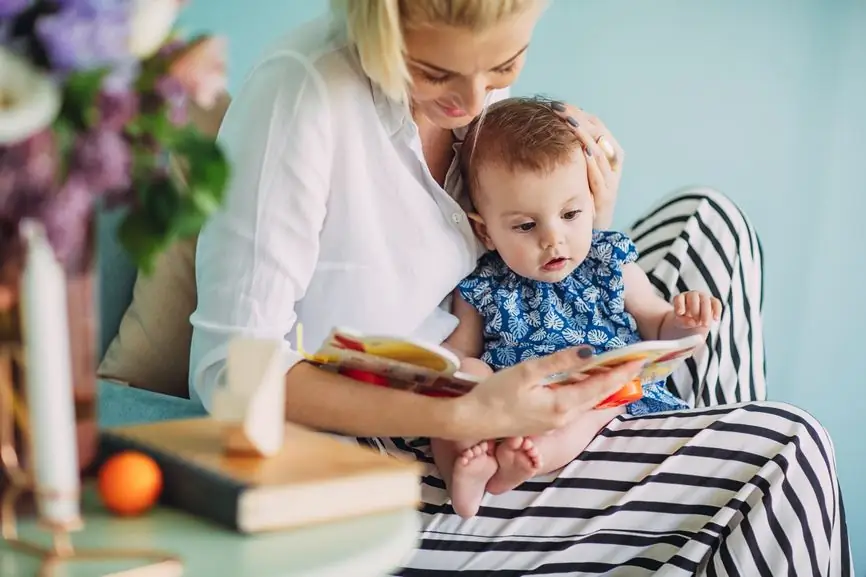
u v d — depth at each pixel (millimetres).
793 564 1221
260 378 836
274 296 1163
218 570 720
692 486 1285
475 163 1441
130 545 753
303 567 731
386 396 1109
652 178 2074
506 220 1430
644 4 2000
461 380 1128
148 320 1373
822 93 2172
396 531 805
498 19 1082
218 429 917
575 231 1438
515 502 1292
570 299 1509
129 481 792
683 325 1492
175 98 744
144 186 744
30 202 682
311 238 1196
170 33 771
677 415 1359
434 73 1154
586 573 1274
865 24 2172
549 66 1939
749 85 2111
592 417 1334
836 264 2199
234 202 1178
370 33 1129
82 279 774
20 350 750
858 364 2205
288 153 1188
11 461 765
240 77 1667
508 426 1113
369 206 1275
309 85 1208
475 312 1510
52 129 685
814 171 2195
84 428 811
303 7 1710
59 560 722
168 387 1410
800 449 1277
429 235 1329
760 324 1691
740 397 1620
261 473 801
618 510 1277
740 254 1676
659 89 2043
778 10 2104
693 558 1219
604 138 1520
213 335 1153
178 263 1375
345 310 1298
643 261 1704
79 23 660
